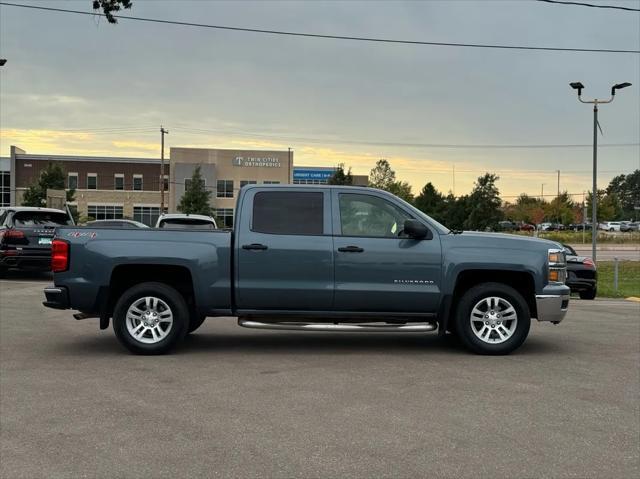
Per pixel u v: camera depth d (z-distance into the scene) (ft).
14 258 52.90
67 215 57.00
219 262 24.58
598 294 54.80
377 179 306.55
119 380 20.85
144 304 24.89
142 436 15.48
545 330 31.96
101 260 24.36
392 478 13.01
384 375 21.67
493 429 16.10
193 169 246.27
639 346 27.43
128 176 237.45
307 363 23.57
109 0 41.16
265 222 24.85
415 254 24.58
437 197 190.90
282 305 24.67
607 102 65.41
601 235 207.31
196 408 17.76
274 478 13.00
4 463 13.78
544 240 25.80
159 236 24.68
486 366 23.20
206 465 13.67
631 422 16.78
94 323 33.09
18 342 27.61
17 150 228.22
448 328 26.66
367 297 24.49
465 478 13.04
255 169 253.03
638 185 528.22
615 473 13.38
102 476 13.09
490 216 139.33
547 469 13.55
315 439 15.28
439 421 16.70
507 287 25.04
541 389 19.98
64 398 18.75
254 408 17.76
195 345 27.20
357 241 24.63
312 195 25.22
